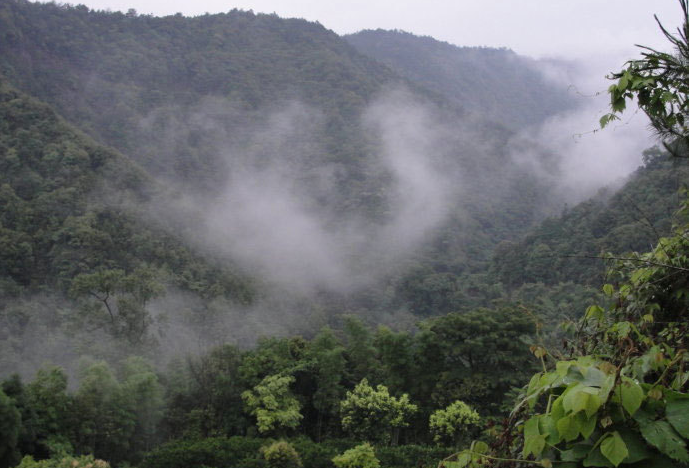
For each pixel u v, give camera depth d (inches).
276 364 987.3
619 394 44.3
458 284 2650.1
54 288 1715.1
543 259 1990.7
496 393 852.6
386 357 922.7
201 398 965.2
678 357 55.5
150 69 6112.2
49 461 622.5
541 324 93.4
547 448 49.3
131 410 852.0
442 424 732.0
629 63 83.0
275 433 885.2
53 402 762.8
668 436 42.0
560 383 49.7
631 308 99.9
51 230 1957.4
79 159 2413.9
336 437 935.7
